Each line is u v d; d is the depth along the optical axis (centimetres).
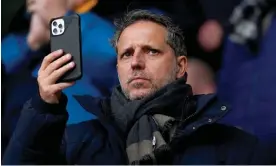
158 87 679
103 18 1035
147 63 679
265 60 1002
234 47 1022
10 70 1023
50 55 614
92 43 1022
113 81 1007
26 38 1049
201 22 1027
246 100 1001
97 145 675
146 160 640
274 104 984
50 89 602
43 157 624
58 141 628
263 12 1020
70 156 676
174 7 1020
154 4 1016
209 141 668
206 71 1022
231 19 1027
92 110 679
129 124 673
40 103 612
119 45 696
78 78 612
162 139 643
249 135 686
